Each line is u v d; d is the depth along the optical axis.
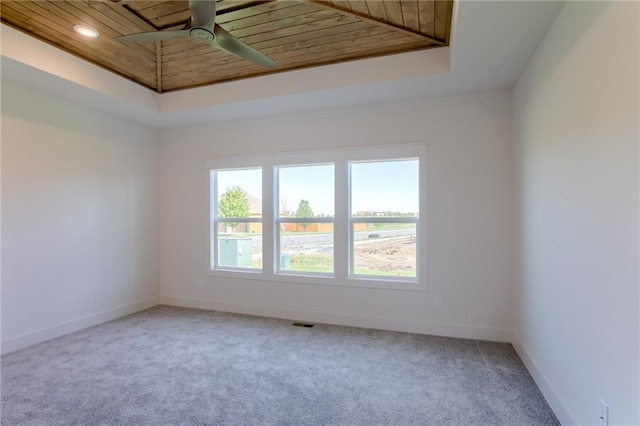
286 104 3.91
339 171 4.05
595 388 1.70
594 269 1.71
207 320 4.20
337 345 3.37
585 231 1.81
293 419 2.16
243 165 4.52
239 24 2.84
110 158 4.28
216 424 2.11
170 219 4.91
